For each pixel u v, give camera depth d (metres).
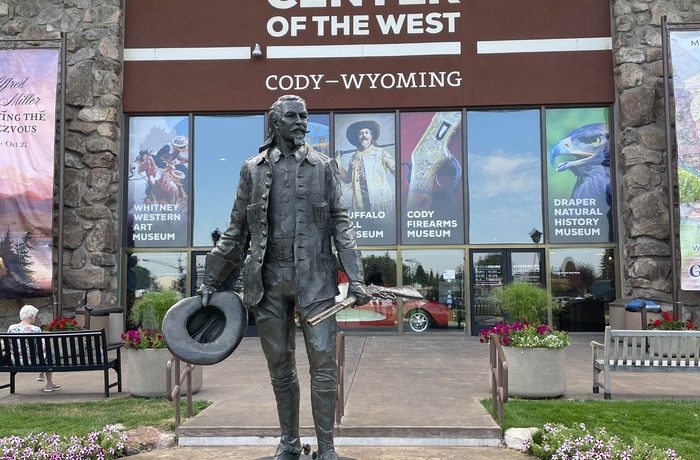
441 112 14.88
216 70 14.91
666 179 13.41
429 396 6.94
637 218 13.42
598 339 13.28
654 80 13.79
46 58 13.60
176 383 5.75
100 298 13.60
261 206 4.11
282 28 14.95
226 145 14.98
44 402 7.12
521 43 14.71
